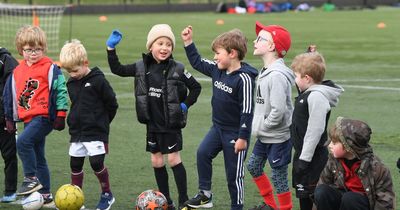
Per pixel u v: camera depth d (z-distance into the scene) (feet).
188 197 27.53
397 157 33.73
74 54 25.41
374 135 38.45
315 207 22.33
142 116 25.94
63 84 26.48
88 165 32.58
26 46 26.30
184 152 35.12
